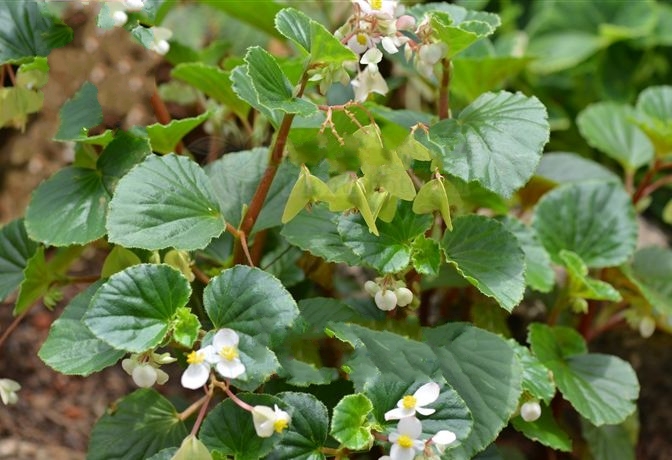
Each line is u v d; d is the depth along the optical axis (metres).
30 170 1.18
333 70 0.82
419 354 0.84
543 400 0.90
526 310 1.14
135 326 0.79
